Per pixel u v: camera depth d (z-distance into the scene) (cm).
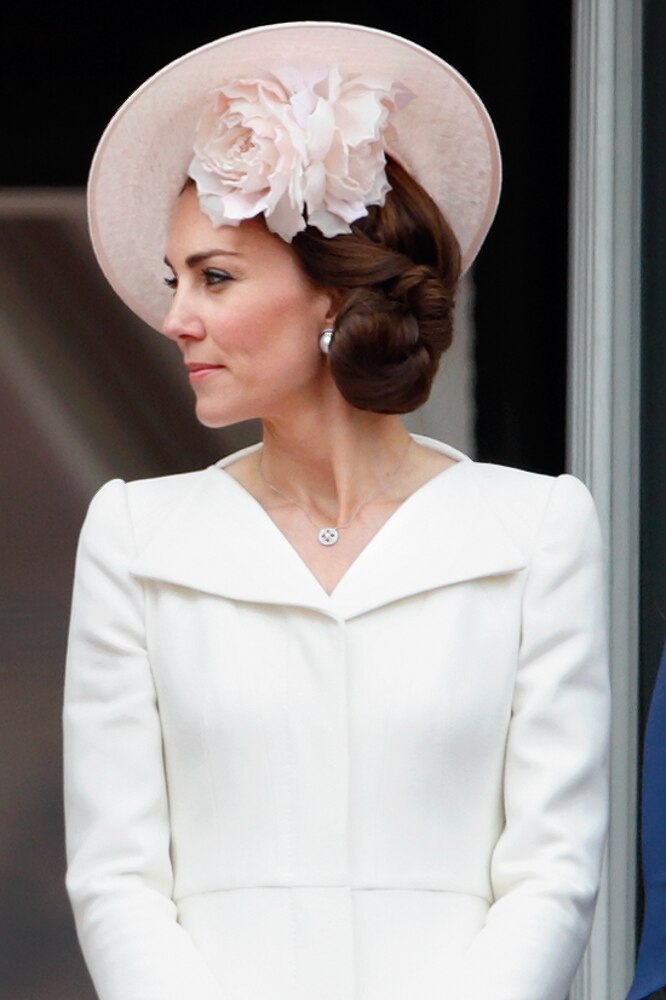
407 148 966
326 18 1441
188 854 895
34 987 1401
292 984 863
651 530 1321
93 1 1440
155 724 909
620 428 1345
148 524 943
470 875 888
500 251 1420
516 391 1420
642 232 1347
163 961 854
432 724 883
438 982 862
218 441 1437
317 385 930
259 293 902
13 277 1434
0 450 1429
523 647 910
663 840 887
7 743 1412
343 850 873
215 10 1441
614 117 1348
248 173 891
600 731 915
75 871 896
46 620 1422
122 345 1438
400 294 915
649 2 1343
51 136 1438
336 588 907
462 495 939
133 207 967
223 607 909
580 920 880
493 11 1430
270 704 888
